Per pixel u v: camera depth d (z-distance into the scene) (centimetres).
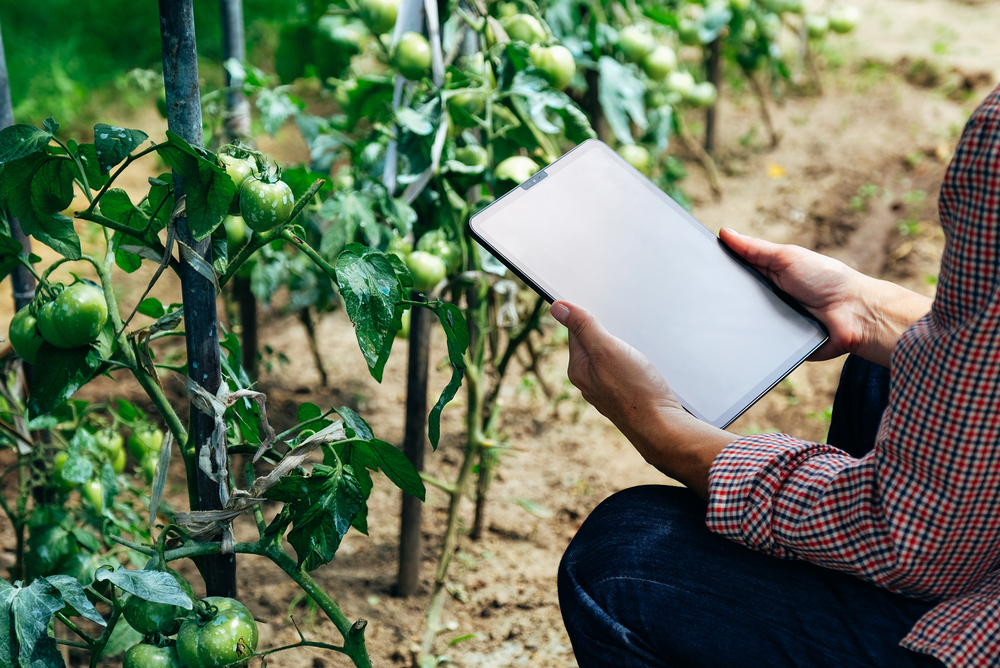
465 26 192
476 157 179
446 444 249
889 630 106
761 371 138
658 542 120
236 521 217
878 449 96
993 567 100
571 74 180
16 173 110
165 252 111
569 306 125
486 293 191
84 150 113
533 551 215
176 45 105
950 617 98
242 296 232
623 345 123
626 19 280
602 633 119
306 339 291
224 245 120
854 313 147
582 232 142
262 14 500
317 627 189
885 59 465
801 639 110
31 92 417
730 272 146
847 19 376
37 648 104
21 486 168
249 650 112
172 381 260
